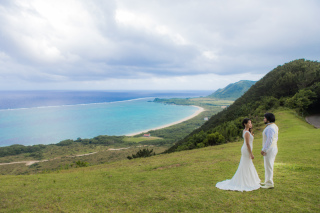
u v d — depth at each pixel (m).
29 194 11.15
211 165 14.24
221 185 8.73
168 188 9.74
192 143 51.00
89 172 17.12
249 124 7.84
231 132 47.62
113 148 166.75
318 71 69.62
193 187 9.34
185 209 7.00
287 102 55.53
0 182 14.77
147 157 27.70
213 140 39.84
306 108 53.44
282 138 24.72
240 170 8.20
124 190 10.31
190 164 16.27
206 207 6.93
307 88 59.41
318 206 6.19
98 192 10.37
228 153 19.67
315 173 9.33
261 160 14.12
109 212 7.57
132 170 16.36
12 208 9.06
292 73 81.31
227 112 97.81
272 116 7.51
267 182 7.79
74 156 141.38
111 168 19.38
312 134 24.00
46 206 8.92
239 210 6.43
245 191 7.78
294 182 8.34
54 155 148.75
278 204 6.52
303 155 13.99
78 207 8.41
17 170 113.69
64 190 11.41
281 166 11.12
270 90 80.69
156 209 7.31
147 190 9.83
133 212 7.30
